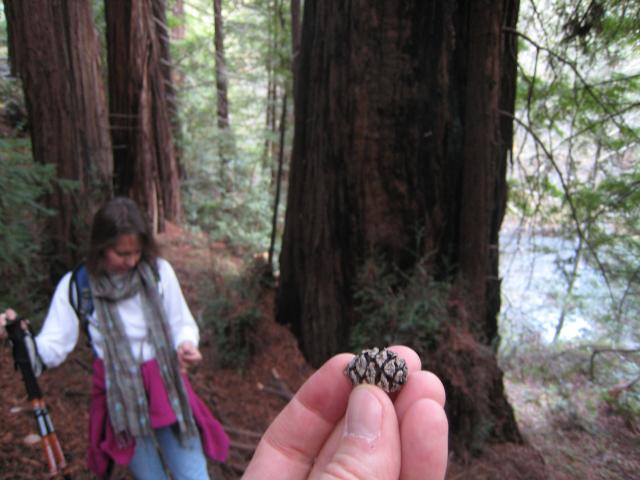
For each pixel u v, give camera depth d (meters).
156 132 8.08
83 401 3.40
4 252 3.20
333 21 3.66
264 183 10.09
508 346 5.97
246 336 4.18
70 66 4.71
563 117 4.70
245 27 8.06
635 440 4.34
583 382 5.29
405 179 3.63
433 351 3.45
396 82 3.49
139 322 2.08
